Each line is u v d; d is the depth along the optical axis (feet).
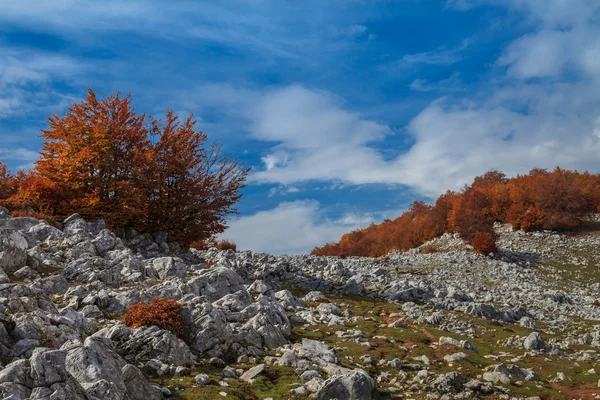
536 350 72.33
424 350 64.13
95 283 65.41
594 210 251.39
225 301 66.69
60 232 86.43
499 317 93.25
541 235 223.92
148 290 64.95
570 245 209.56
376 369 55.21
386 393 48.24
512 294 124.77
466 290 125.18
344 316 80.59
